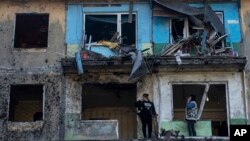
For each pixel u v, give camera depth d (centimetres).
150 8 2241
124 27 2236
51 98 2111
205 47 2148
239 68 2106
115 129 2059
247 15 2230
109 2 2258
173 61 2091
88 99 2481
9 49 2183
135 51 2161
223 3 2248
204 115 2473
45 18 2256
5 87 2128
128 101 2498
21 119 2448
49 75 2144
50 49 2186
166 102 2098
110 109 2547
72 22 2233
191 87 2317
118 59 2095
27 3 2262
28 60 2167
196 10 2211
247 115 2066
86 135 2055
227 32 2200
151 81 2131
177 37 2216
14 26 2230
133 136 2475
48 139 2052
